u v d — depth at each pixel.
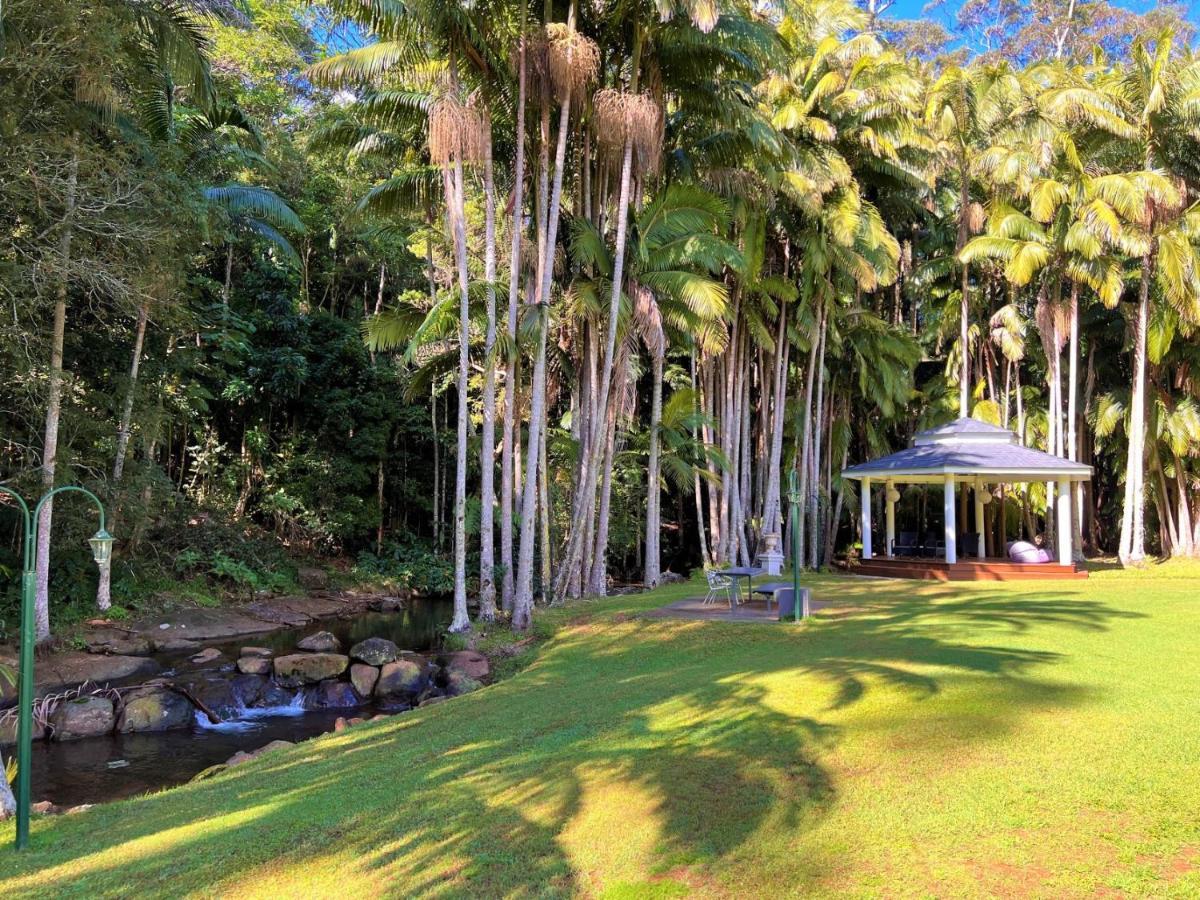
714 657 10.12
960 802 4.82
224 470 25.08
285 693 12.79
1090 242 21.86
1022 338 25.70
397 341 17.09
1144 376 24.41
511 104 15.70
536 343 14.93
